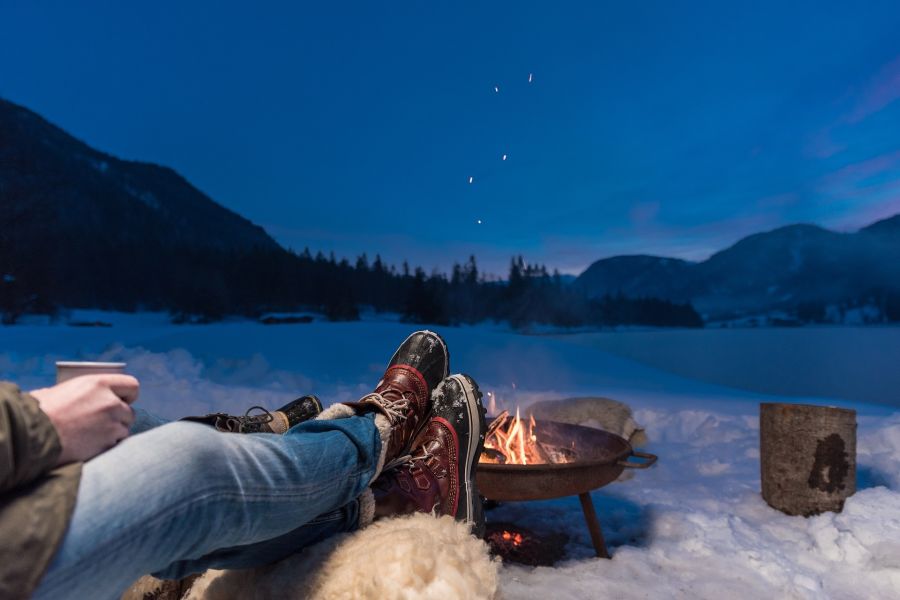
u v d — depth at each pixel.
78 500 0.67
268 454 0.90
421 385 1.78
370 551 0.98
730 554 2.14
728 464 3.47
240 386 5.93
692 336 34.19
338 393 5.85
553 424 2.56
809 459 2.51
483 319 81.25
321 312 72.00
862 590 1.94
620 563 2.09
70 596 0.66
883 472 3.06
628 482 3.19
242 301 69.69
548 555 2.25
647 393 6.76
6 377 5.86
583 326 98.12
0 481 0.63
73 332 15.69
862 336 30.72
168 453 0.77
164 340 8.85
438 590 0.91
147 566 0.75
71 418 0.72
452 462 1.54
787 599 1.86
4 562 0.61
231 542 0.86
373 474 1.13
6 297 32.19
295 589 0.97
